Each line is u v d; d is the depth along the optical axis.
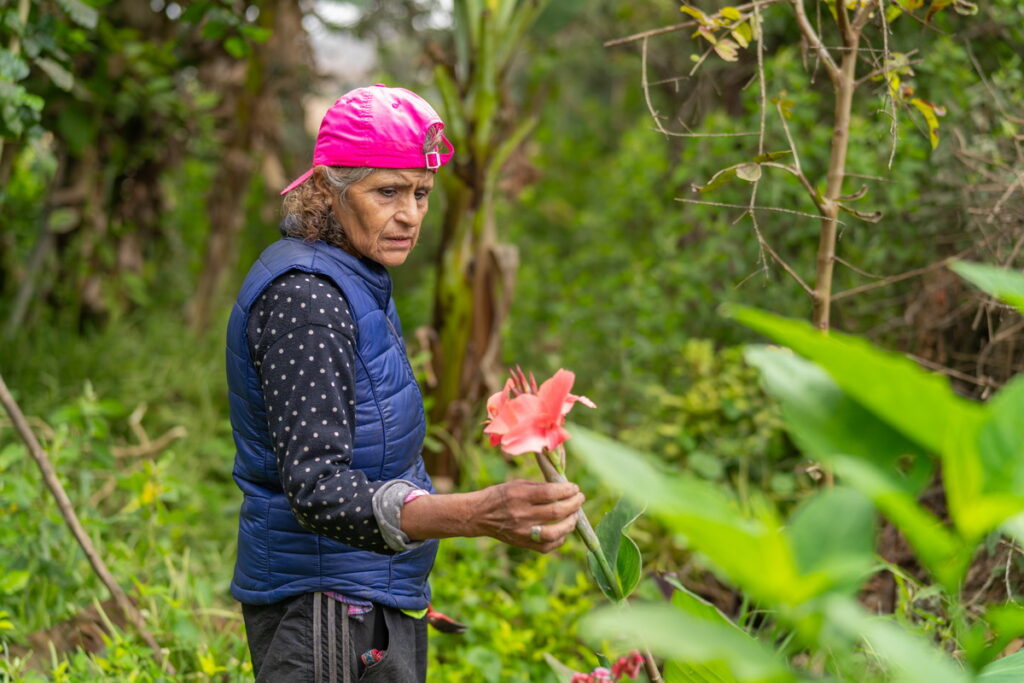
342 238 1.70
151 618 2.60
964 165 2.82
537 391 1.31
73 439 3.03
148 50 4.31
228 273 5.84
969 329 2.87
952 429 0.65
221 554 3.38
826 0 2.09
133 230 5.02
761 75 2.09
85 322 4.87
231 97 5.41
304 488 1.51
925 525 0.66
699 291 4.02
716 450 3.51
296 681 1.67
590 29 6.38
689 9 2.10
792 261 3.71
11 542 2.71
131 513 3.03
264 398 1.58
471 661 2.55
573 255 5.90
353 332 1.61
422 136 1.66
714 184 2.06
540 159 6.75
